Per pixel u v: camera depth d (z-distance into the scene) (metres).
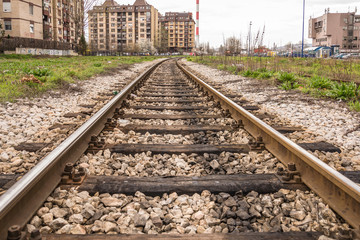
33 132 4.60
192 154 3.74
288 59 25.41
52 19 62.47
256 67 16.39
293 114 6.23
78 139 3.51
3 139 4.14
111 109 5.62
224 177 3.01
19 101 6.59
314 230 2.26
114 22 144.75
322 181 2.68
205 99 7.77
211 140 4.38
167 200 2.64
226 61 23.36
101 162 3.47
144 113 6.15
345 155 3.84
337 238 2.07
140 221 2.32
